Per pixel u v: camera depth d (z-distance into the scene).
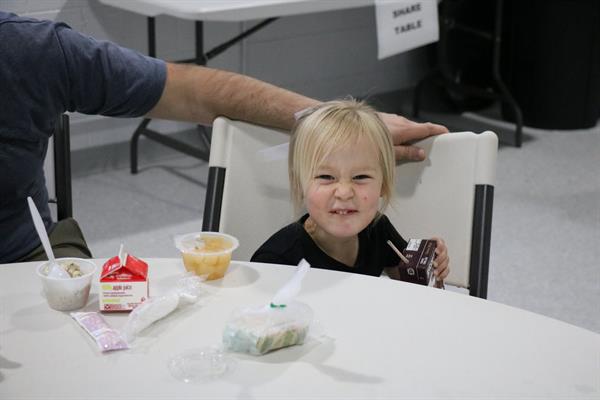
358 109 1.48
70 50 1.51
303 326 1.12
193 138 4.26
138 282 1.20
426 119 4.80
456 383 1.06
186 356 1.10
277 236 1.58
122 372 1.06
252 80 1.67
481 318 1.21
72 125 3.78
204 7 3.00
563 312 2.78
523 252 3.21
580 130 4.64
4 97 1.45
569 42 4.42
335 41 4.66
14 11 3.48
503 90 4.38
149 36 3.61
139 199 3.65
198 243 1.33
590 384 1.06
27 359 1.08
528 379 1.07
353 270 1.59
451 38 4.56
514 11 4.48
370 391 1.04
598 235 3.38
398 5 2.62
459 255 1.59
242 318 1.12
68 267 1.25
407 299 1.26
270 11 3.08
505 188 3.82
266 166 1.66
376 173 1.45
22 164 1.51
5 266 1.34
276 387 1.04
